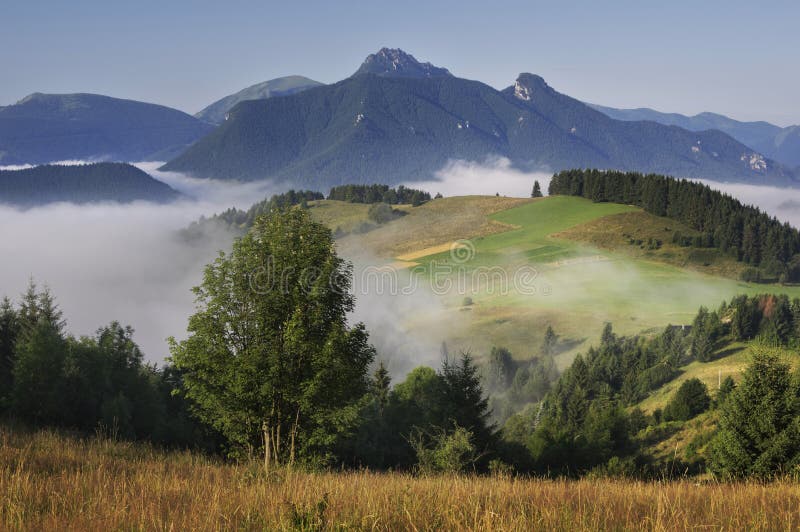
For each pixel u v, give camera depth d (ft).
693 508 28.68
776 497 32.22
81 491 31.30
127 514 26.16
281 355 70.44
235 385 69.56
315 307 70.85
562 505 27.53
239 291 71.46
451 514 25.13
